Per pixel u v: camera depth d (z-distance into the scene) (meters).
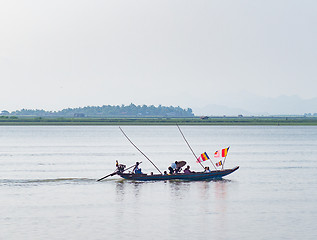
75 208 56.25
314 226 48.44
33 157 116.62
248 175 83.50
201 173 78.19
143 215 52.97
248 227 48.16
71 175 83.31
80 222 49.81
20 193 65.69
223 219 51.16
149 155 124.00
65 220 50.62
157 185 72.88
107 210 55.34
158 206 57.50
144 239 44.28
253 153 131.00
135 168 78.00
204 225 48.91
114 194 65.25
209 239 44.38
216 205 58.03
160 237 44.91
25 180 77.25
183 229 47.50
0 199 61.31
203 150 141.88
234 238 44.62
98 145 161.88
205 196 63.72
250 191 67.31
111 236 45.03
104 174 84.81
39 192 66.50
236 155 124.69
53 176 81.94
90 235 45.25
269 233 46.09
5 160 108.81
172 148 149.62
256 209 55.84
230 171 79.75
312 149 145.25
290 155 123.81
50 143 171.38
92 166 97.25
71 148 147.25
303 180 77.38
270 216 52.41
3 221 50.00
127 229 47.41
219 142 181.75
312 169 92.12
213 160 112.31
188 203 59.31
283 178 79.69
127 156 120.31
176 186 71.94
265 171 89.00
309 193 65.56
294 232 46.34
